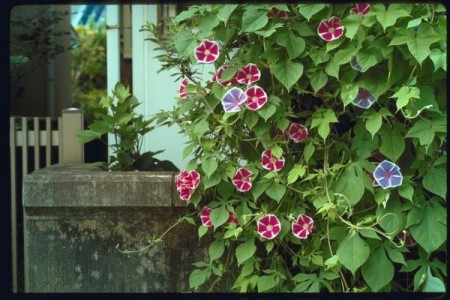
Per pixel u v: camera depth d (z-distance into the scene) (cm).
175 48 335
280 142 303
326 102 314
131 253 332
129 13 529
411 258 328
